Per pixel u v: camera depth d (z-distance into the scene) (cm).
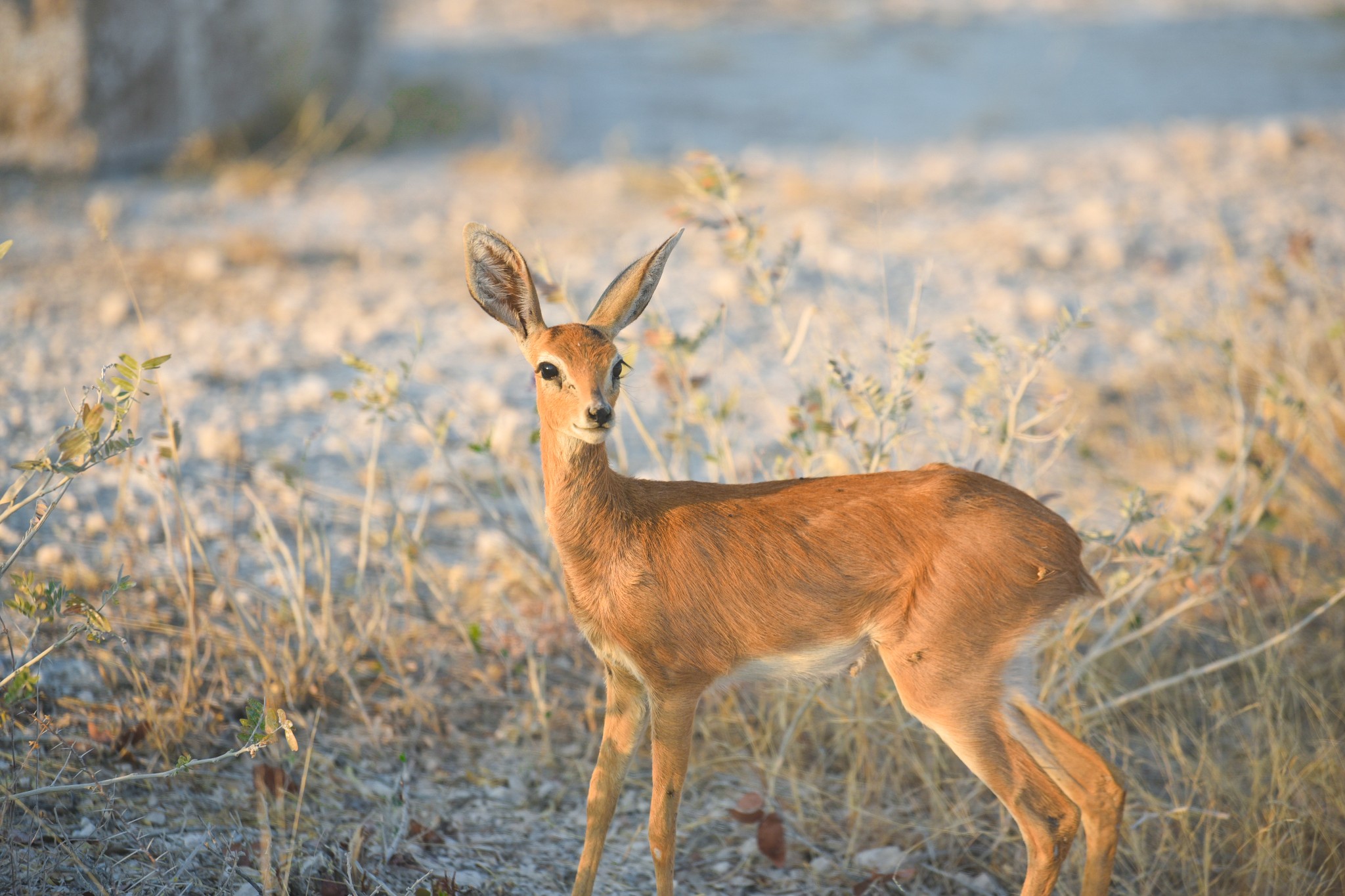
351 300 1862
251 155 2645
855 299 1852
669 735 749
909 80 3634
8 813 729
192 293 1861
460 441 1416
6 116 2394
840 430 966
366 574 1145
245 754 887
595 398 708
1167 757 972
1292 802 887
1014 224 2277
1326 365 1435
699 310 1571
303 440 1405
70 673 934
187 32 2527
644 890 823
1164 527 1027
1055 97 3459
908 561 742
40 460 686
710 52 3866
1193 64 3866
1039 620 745
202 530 1184
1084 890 731
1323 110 3303
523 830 867
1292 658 1048
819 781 938
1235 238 2162
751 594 741
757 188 2494
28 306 1725
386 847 794
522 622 1078
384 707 970
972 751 742
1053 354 973
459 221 2286
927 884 856
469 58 3700
